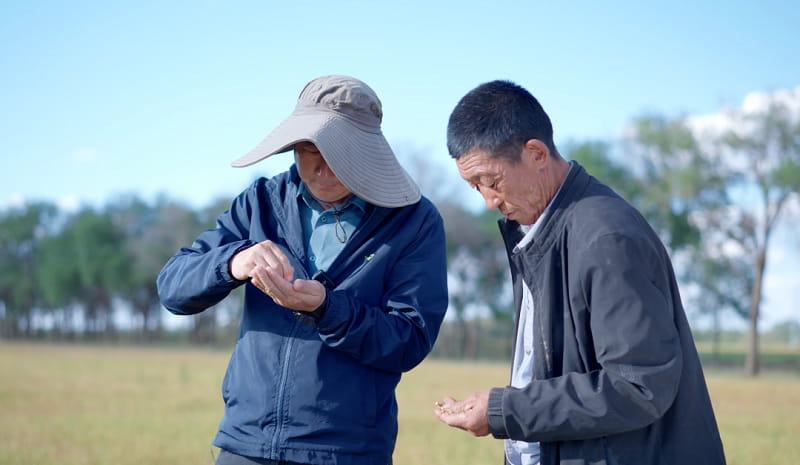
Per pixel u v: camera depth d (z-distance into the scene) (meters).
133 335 94.62
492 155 2.79
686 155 47.66
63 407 14.40
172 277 3.25
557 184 2.91
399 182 3.30
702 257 49.22
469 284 72.12
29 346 65.69
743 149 45.88
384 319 3.07
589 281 2.68
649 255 2.65
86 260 84.25
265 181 3.60
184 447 9.39
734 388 24.70
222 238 3.44
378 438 3.17
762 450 9.32
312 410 3.06
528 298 3.15
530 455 3.19
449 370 33.66
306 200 3.38
